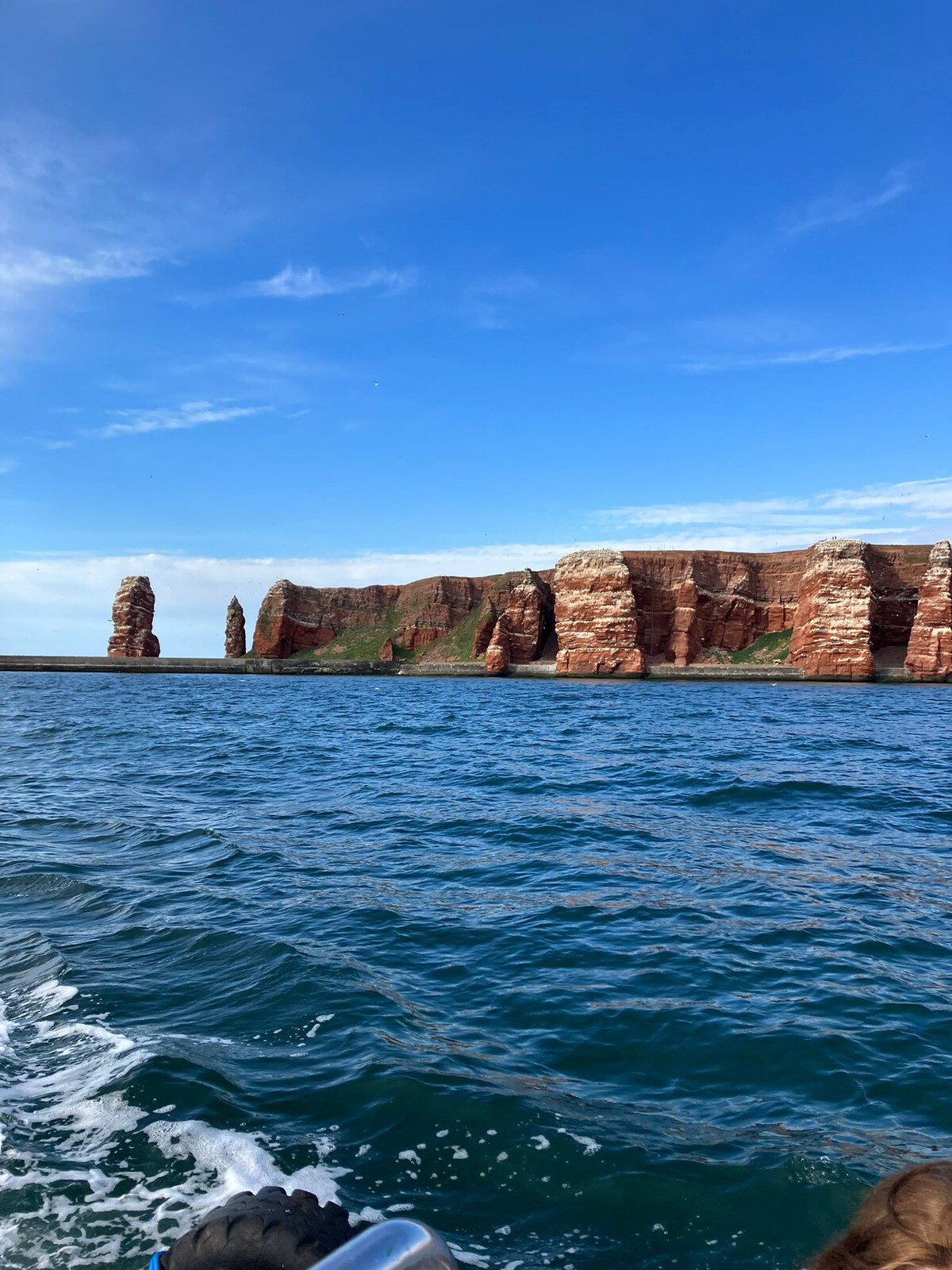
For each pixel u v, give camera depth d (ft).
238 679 446.60
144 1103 21.49
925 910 38.91
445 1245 4.65
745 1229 17.04
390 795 70.44
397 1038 25.54
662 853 49.88
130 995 28.81
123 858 48.06
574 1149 19.75
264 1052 24.68
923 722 157.99
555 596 444.96
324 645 590.96
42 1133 20.13
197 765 89.51
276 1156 19.26
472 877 44.50
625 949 33.68
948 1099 22.11
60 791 71.82
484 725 148.97
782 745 110.83
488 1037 25.80
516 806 65.10
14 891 41.32
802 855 49.49
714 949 33.65
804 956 32.86
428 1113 21.16
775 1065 24.09
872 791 71.15
